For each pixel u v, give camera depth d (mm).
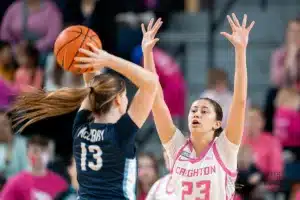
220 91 20656
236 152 12562
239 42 12133
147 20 24406
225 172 12555
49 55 22375
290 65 21391
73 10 24828
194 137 12766
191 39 24406
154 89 11734
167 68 21641
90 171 11859
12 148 19547
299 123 20625
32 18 23609
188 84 24250
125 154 11805
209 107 12742
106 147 11781
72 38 12164
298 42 21609
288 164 19781
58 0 24969
